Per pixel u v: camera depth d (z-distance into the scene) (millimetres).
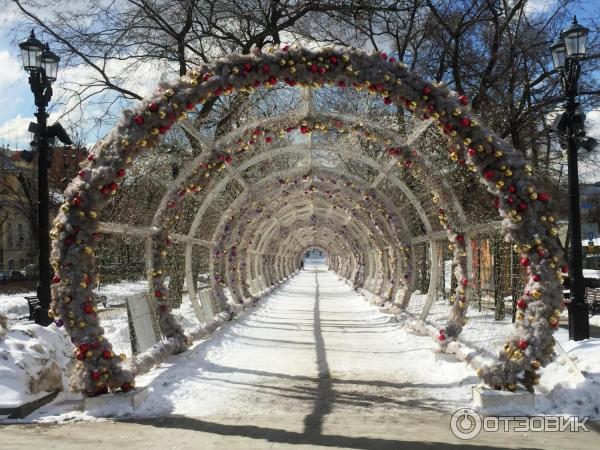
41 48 8602
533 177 5477
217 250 11328
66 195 5457
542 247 5301
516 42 12672
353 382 6523
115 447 4328
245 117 9039
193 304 9719
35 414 5238
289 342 9422
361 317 12914
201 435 4621
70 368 6285
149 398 5668
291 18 14570
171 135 8867
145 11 13539
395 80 5656
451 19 13945
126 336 9047
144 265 8758
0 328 5820
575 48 7727
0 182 26125
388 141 7879
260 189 11094
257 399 5785
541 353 5234
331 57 5680
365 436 4566
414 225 14797
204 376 6805
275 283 23672
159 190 8734
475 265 11477
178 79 5781
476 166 5535
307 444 4383
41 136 8688
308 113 7758
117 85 15102
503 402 5199
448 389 6129
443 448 4258
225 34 14695
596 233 38750
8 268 33594
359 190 11172
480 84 13336
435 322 9961
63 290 5355
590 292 13000
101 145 5586
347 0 14766
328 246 35219
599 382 5316
